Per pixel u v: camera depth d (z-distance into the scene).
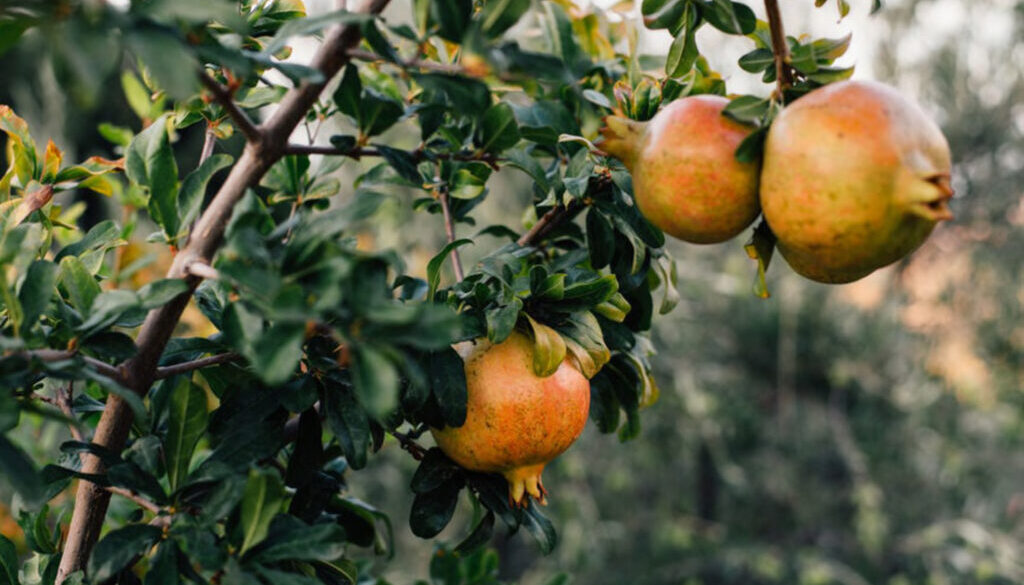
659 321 5.89
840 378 6.17
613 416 1.55
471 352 1.21
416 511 1.26
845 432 6.52
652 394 1.53
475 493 1.38
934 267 6.77
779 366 6.60
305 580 0.95
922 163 0.95
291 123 1.02
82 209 1.89
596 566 5.96
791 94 1.07
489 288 1.19
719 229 1.09
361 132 1.12
